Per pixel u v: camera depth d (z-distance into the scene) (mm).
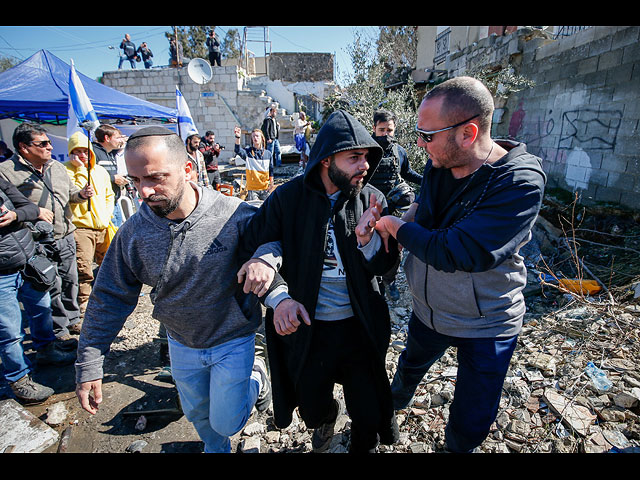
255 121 16297
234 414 1691
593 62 4871
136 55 16797
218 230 1594
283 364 1817
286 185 1702
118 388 2824
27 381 2705
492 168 1327
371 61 7824
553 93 5695
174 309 1626
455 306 1551
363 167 1505
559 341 2789
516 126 6711
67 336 3324
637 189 4270
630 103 4328
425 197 1620
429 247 1304
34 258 2740
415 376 2023
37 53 6203
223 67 15727
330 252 1630
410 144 6215
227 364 1672
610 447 1910
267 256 1521
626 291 3213
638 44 4215
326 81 20141
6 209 2428
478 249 1235
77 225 3639
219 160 16484
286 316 1439
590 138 4945
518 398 2309
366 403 1665
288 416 1861
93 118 4211
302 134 12750
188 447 2283
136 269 1590
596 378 2344
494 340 1534
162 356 3105
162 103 16062
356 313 1622
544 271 4043
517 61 6594
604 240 4199
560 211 4969
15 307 2623
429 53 11867
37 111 5969
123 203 4938
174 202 1439
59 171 3312
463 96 1271
